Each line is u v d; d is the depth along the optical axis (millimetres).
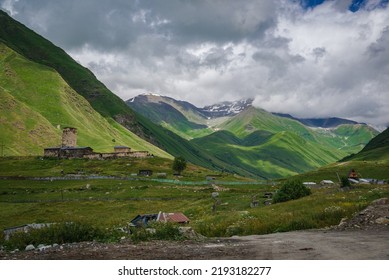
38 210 107000
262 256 16359
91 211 104500
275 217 39000
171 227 23484
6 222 87688
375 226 25859
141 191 138250
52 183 157250
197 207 97125
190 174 198000
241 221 38125
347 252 16531
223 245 19906
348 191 78625
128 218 84500
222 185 161500
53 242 21188
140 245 19922
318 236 23109
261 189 140500
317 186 137000
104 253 17594
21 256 17266
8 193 134625
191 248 18859
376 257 15211
